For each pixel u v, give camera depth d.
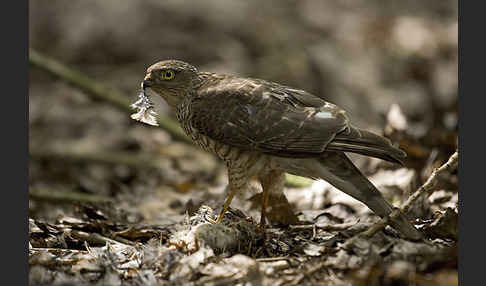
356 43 18.72
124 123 16.16
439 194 10.27
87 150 14.73
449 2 21.34
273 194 9.34
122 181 13.38
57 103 17.27
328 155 8.59
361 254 7.72
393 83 16.98
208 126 9.02
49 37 20.19
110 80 17.55
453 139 11.60
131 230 9.27
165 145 15.02
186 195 12.03
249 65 17.69
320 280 7.48
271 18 20.39
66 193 11.73
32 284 7.59
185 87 9.56
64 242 8.93
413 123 14.27
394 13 20.59
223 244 8.17
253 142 8.74
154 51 19.00
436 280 7.25
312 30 19.73
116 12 20.67
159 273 7.77
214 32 19.66
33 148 14.66
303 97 8.90
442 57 17.75
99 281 7.66
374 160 11.48
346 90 16.50
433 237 8.60
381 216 8.24
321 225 9.30
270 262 7.86
